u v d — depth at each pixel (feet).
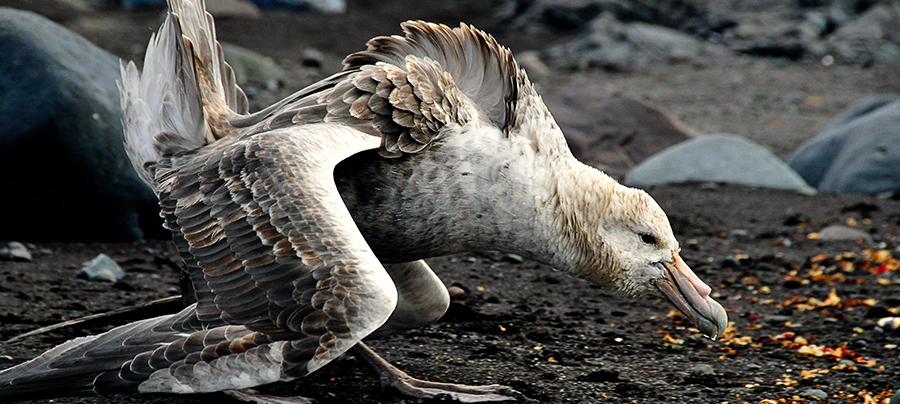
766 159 62.64
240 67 90.48
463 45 26.78
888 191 58.70
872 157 60.29
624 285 27.35
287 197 20.92
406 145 24.32
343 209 20.99
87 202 41.98
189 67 25.32
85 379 19.75
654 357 30.76
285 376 19.21
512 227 25.21
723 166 62.13
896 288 39.32
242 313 19.99
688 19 138.92
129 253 41.32
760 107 95.35
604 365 29.76
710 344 32.30
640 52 122.62
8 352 27.61
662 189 59.98
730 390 27.68
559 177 25.61
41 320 31.14
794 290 39.65
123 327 20.74
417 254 26.32
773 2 138.31
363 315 19.24
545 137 25.85
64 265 38.58
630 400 26.73
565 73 113.39
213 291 20.61
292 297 19.66
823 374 29.07
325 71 101.50
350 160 24.76
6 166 40.96
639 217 26.89
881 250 46.11
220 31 124.16
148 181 27.02
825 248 47.01
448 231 25.38
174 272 38.75
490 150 25.07
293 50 116.37
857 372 29.17
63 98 41.24
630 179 63.26
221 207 21.66
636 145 70.23
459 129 25.16
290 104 25.81
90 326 30.73
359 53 26.96
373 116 24.30
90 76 42.96
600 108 72.33
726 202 56.44
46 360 20.27
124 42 109.40
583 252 26.23
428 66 25.34
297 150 21.90
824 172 63.93
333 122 24.03
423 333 32.04
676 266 27.22
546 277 40.73
